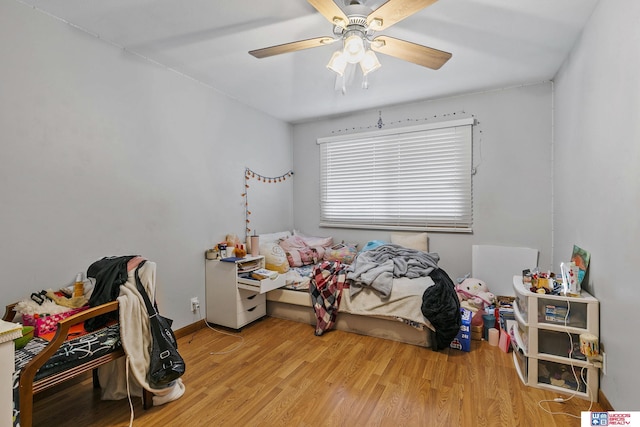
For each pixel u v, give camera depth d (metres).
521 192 3.14
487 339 2.65
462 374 2.12
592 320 1.81
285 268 3.19
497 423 1.63
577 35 2.16
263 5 1.84
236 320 2.86
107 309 1.62
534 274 2.13
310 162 4.32
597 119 1.84
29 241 1.85
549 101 2.99
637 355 1.39
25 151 1.83
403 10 1.48
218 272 2.96
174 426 1.64
